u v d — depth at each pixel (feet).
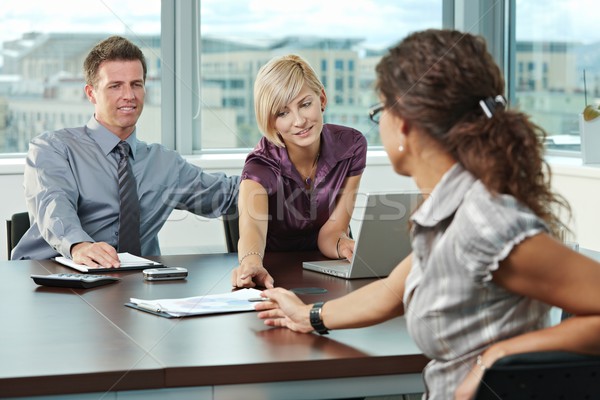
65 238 7.02
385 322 4.71
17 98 12.26
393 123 3.57
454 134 3.39
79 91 12.51
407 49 3.52
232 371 3.84
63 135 8.24
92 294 5.54
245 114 13.24
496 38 13.60
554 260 3.16
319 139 7.62
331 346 4.17
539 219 3.21
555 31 12.54
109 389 3.71
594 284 3.14
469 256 3.27
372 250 6.06
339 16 13.55
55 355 3.99
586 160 10.82
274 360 3.90
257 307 4.82
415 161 3.58
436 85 3.41
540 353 3.11
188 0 12.57
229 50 13.06
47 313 4.95
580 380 3.13
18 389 3.63
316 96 7.31
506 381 3.11
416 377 4.07
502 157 3.30
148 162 8.55
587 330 3.19
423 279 3.51
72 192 8.01
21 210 11.29
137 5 12.50
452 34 3.51
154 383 3.76
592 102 11.84
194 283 5.97
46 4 12.19
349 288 5.76
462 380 3.48
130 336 4.38
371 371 3.97
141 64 8.34
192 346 4.16
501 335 3.42
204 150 13.09
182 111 12.75
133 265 6.56
